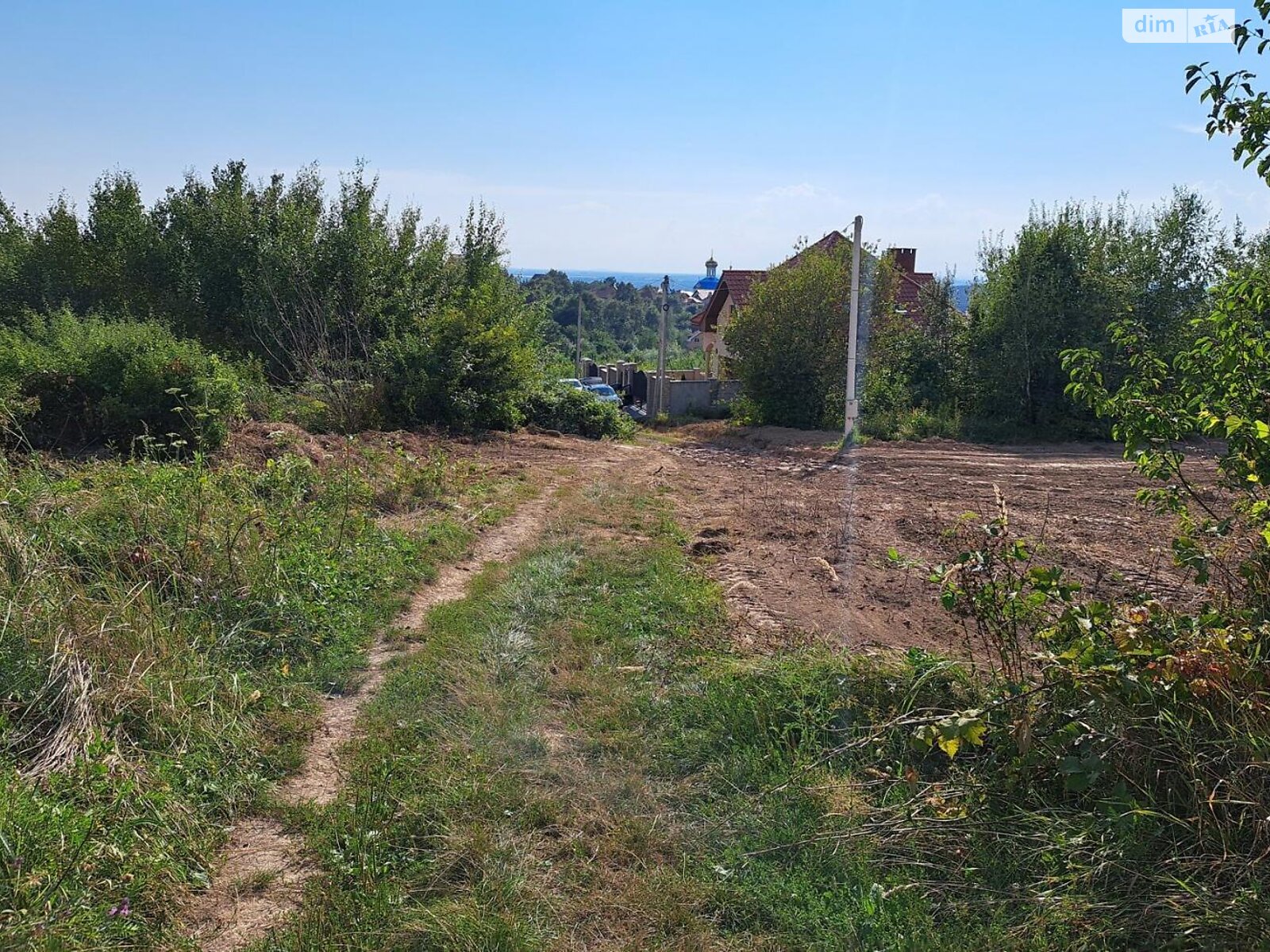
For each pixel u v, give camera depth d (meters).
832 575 8.25
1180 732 3.76
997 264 23.89
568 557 8.90
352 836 4.22
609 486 13.25
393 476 11.41
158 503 7.46
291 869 4.08
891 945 3.46
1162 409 4.68
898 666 5.25
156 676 5.12
